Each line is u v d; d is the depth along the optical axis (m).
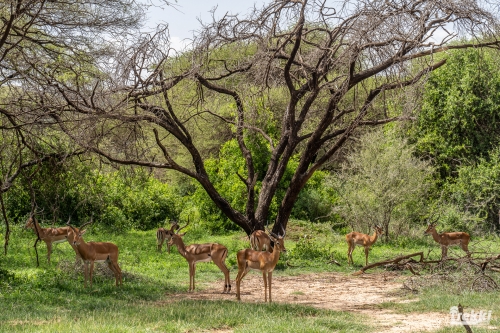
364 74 14.40
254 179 16.08
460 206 23.89
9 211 21.34
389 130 22.97
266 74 15.22
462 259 12.87
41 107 12.30
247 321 8.98
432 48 12.87
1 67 12.38
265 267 10.98
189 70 14.70
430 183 23.39
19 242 18.52
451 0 13.10
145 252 17.91
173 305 10.19
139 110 15.52
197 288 12.96
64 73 13.24
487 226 23.77
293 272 15.73
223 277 14.67
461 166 24.36
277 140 23.81
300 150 27.55
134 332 7.83
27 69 12.47
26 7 11.17
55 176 14.80
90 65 13.77
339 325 8.78
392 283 13.93
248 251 11.27
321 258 17.59
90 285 11.90
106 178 23.75
